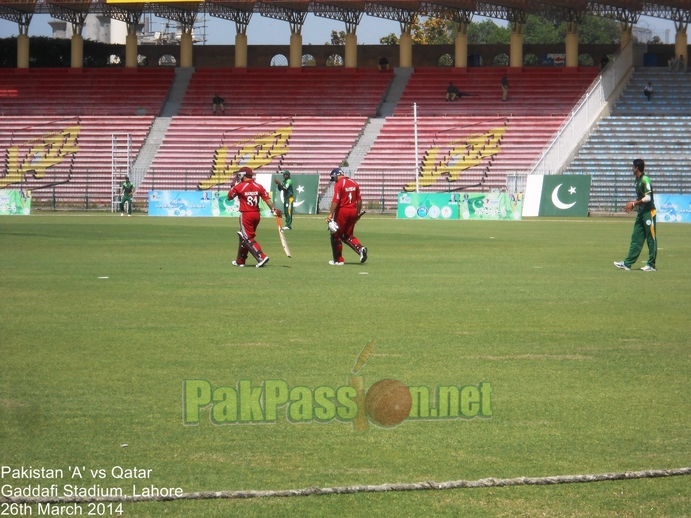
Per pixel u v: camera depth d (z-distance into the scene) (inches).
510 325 1042.1
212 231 2893.7
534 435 631.8
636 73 5044.3
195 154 4923.7
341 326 1028.5
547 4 5073.8
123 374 788.0
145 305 1187.9
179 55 6131.9
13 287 1375.5
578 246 2324.1
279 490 530.0
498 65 6053.2
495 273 1619.1
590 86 4741.6
